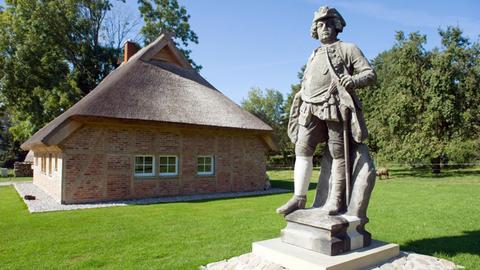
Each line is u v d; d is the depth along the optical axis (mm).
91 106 12133
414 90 25891
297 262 4129
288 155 47375
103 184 12734
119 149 13109
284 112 49250
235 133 16094
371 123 27891
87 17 31078
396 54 27359
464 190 15469
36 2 27141
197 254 5734
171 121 13359
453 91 25188
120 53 32500
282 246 4629
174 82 16406
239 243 6422
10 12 27750
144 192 13633
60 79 26750
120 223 8500
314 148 4965
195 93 16391
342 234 4379
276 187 18453
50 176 15086
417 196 13312
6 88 25938
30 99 26391
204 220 8828
